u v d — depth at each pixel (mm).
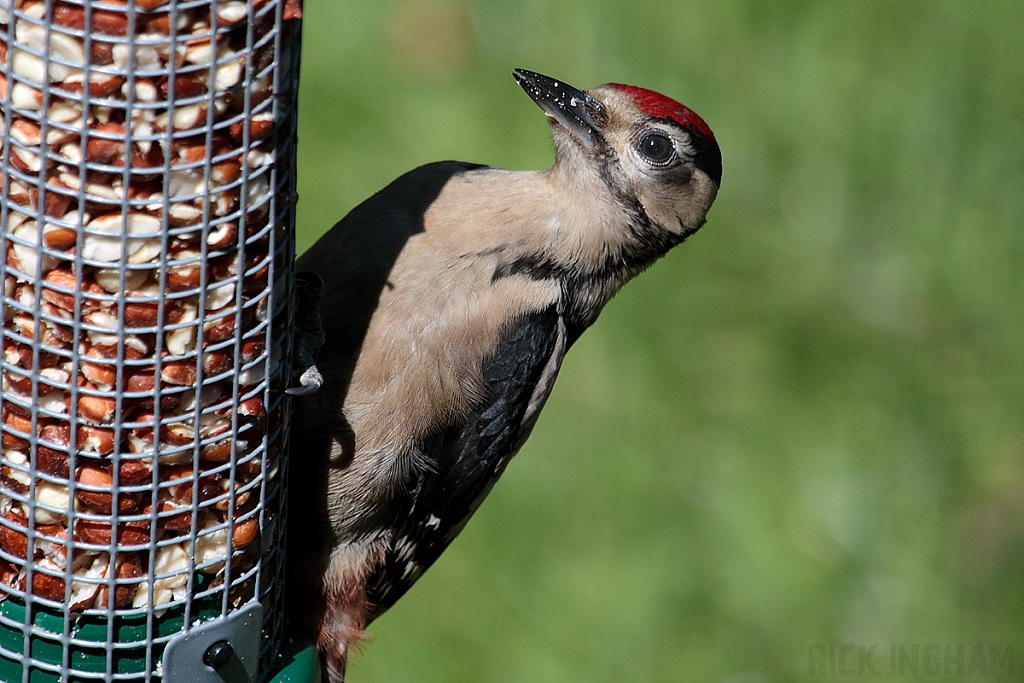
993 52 16844
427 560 9688
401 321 8969
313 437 8750
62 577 7551
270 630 8438
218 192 7277
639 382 14805
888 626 13672
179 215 7211
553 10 16688
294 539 9000
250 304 7566
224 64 7102
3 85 7086
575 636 13102
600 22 16641
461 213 9367
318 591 9156
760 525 14102
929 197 16328
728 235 16062
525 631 13133
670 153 10008
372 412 8836
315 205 15422
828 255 16047
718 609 13578
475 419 9234
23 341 7395
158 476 7543
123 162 7066
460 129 16016
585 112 10000
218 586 7840
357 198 15508
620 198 9898
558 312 9609
